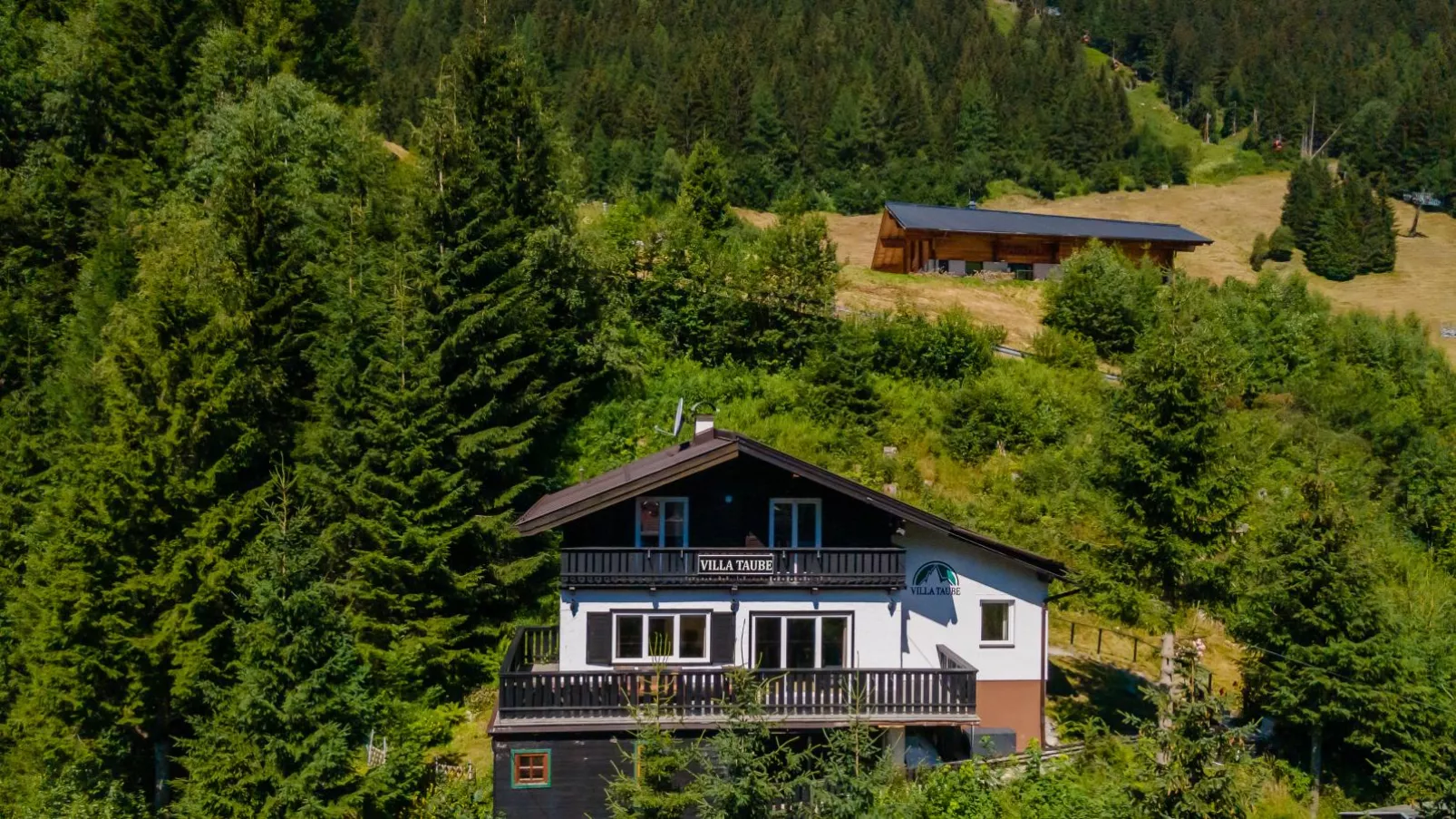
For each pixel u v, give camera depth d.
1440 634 31.70
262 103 50.44
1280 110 177.88
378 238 43.19
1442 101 162.75
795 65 165.38
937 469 42.59
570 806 25.52
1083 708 30.34
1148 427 27.88
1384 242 123.12
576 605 27.44
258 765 22.95
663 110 134.62
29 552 32.19
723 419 43.16
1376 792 27.72
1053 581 31.48
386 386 32.75
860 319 50.38
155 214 44.78
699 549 27.44
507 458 34.16
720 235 65.62
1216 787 17.61
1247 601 28.47
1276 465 43.31
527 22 161.75
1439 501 44.25
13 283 48.41
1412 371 59.34
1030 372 48.94
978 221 75.50
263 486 29.92
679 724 25.47
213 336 30.94
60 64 55.28
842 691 26.34
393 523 31.14
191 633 27.86
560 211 44.69
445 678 30.81
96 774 27.38
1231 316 57.12
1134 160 161.75
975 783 24.02
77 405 35.47
